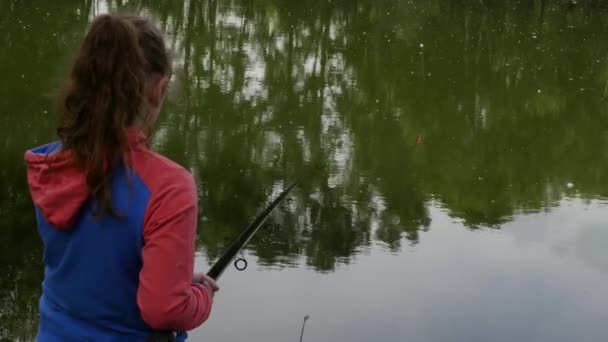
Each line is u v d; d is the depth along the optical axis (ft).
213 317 16.15
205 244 19.42
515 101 35.70
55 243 5.06
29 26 43.32
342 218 21.49
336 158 26.66
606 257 20.12
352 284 17.95
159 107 5.21
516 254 20.24
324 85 36.37
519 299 17.93
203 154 25.90
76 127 4.88
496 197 24.23
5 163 23.58
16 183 22.26
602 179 26.32
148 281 4.73
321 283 17.78
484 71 41.34
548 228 22.11
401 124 31.07
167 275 4.73
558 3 64.69
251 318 16.20
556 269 19.51
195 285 5.27
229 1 58.08
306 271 18.34
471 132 30.81
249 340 15.37
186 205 4.80
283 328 15.90
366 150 27.68
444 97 35.68
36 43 39.29
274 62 40.37
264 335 15.61
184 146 26.55
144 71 4.97
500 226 22.00
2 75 32.81
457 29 53.16
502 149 29.01
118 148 4.83
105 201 4.81
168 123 28.68
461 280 18.58
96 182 4.85
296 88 35.37
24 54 36.83
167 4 55.11
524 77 40.57
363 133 29.60
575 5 64.54
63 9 49.11
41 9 48.47
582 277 19.10
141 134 4.99
